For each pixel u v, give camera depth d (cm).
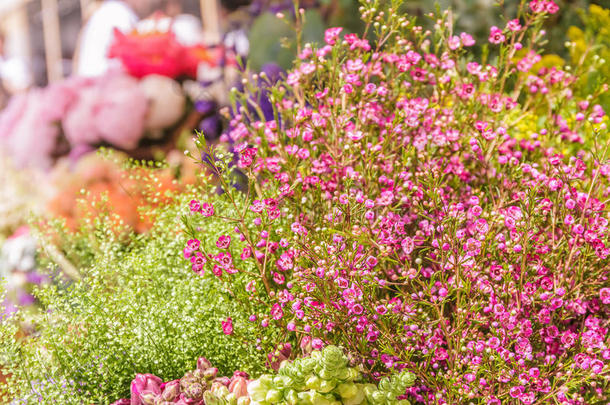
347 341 70
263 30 146
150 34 149
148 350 75
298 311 67
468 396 65
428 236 73
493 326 67
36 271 112
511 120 97
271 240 79
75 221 118
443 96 83
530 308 71
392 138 79
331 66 81
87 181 121
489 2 120
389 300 73
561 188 69
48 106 150
